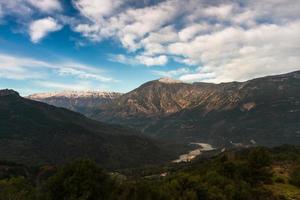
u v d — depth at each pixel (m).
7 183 79.00
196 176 92.56
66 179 61.09
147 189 70.94
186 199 77.62
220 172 102.44
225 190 87.56
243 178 103.19
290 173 113.31
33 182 111.25
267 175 108.44
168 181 86.62
